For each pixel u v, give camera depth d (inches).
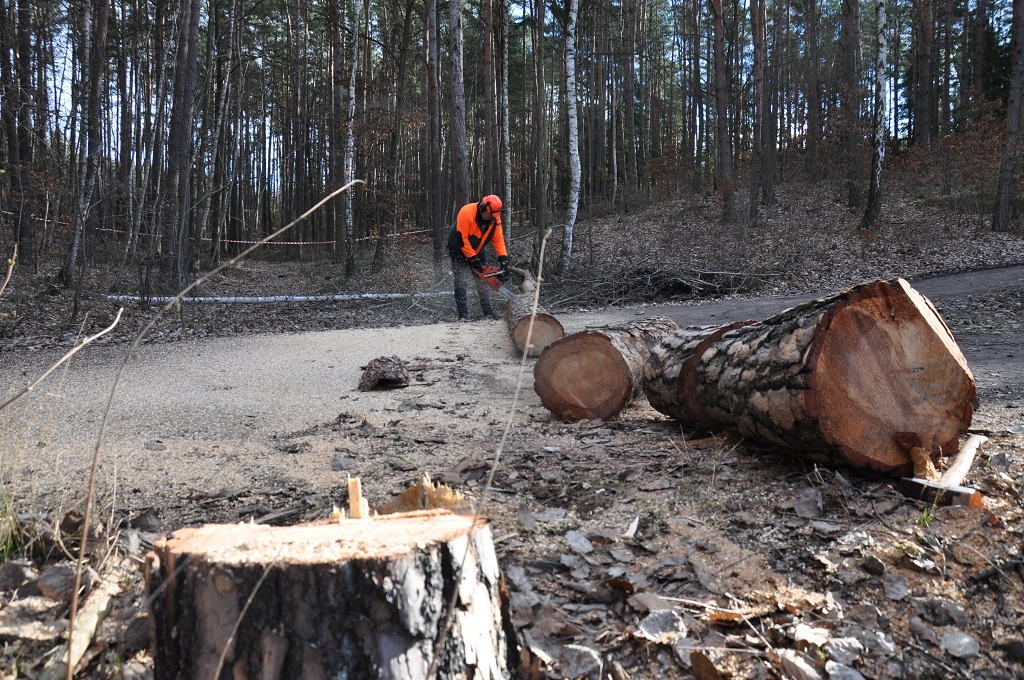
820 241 687.7
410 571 57.2
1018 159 645.3
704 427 163.5
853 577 91.4
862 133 774.5
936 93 1132.5
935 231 668.7
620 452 154.9
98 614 83.9
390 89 983.0
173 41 841.5
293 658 55.1
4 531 100.7
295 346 328.5
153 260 490.0
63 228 652.7
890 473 120.3
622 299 547.5
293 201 1344.7
